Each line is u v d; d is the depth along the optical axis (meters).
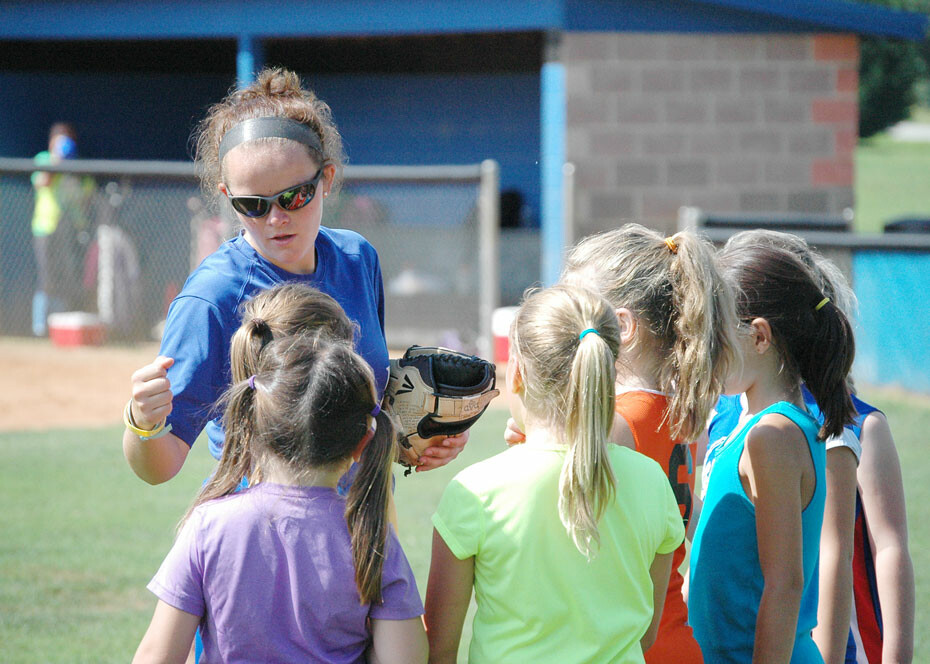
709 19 40.38
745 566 8.53
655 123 40.78
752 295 8.71
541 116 57.84
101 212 39.66
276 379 7.48
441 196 44.03
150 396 7.93
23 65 53.62
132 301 40.12
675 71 40.56
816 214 41.22
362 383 7.61
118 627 15.01
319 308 8.08
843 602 8.55
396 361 9.62
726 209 41.16
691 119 40.78
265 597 7.32
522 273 41.06
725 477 8.67
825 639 8.55
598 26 40.16
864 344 33.28
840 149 40.91
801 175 41.06
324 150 8.83
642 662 7.75
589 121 40.62
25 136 54.16
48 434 27.84
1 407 30.78
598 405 7.39
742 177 41.06
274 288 8.26
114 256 39.56
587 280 8.77
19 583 16.77
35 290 40.38
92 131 57.56
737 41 40.50
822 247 33.22
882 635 9.20
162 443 8.34
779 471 8.21
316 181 8.57
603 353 7.43
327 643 7.41
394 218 44.16
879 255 32.75
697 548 8.86
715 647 8.71
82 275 40.06
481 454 24.97
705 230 32.38
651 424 8.45
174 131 60.84
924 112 168.25
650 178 41.00
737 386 8.96
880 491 8.96
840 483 8.70
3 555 18.14
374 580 7.41
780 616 8.09
